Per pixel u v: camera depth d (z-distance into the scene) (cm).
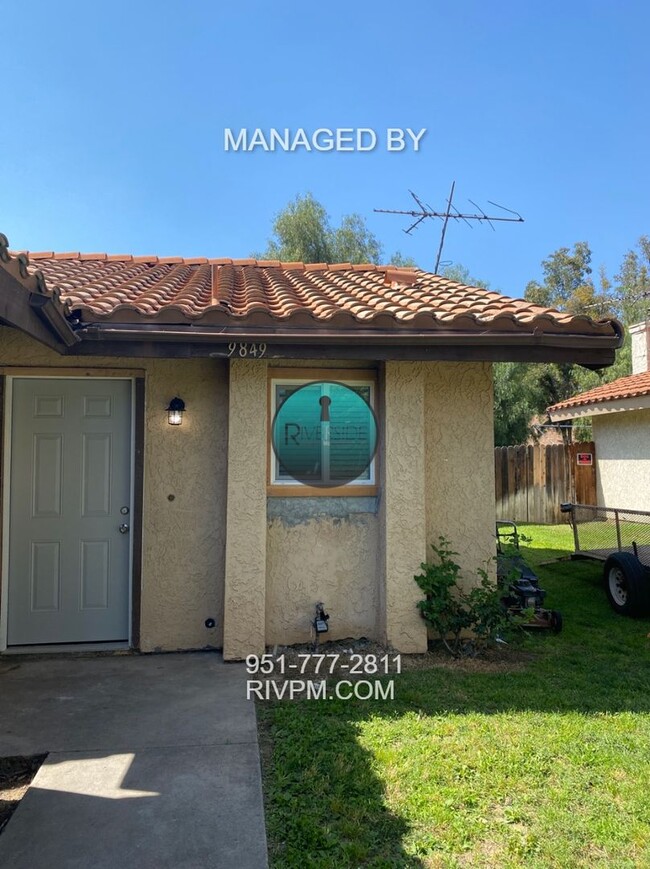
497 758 356
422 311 527
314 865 265
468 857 270
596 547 828
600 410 1344
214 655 556
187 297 592
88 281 706
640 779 334
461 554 598
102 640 576
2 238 308
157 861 265
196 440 577
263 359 553
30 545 571
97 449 583
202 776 336
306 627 573
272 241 2539
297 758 357
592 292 3431
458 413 604
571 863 264
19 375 568
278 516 576
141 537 571
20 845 275
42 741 378
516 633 627
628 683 486
